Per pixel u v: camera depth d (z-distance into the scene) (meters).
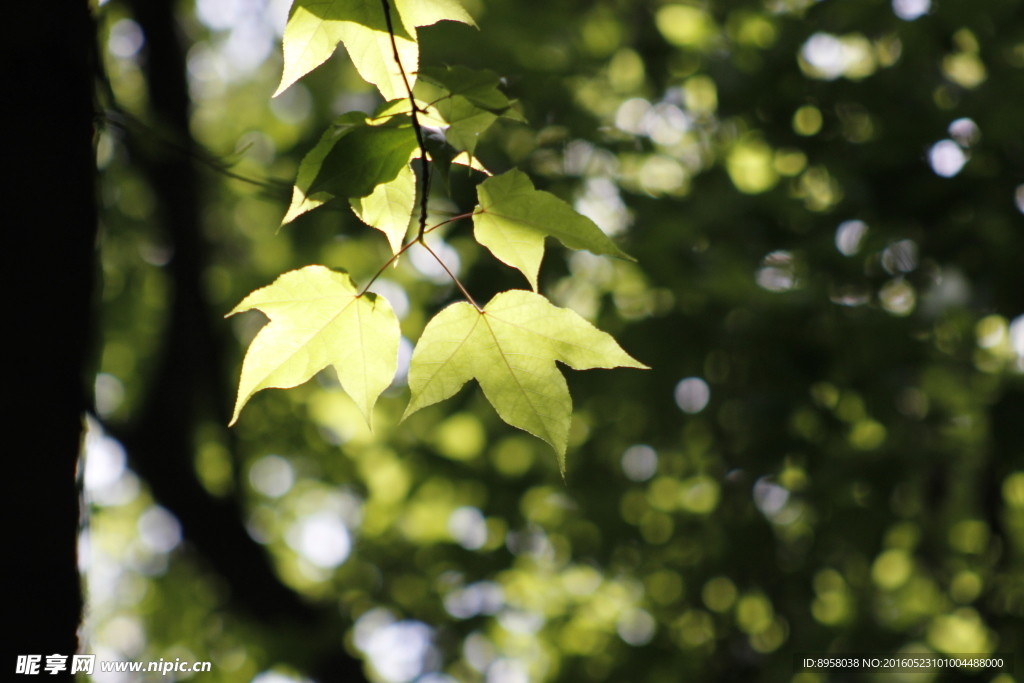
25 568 1.20
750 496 4.66
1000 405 4.11
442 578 5.70
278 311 1.14
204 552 5.34
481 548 5.66
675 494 5.91
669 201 4.88
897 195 4.04
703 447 5.09
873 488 4.51
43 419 1.25
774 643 5.25
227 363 6.13
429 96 3.15
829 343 4.34
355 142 1.11
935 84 4.44
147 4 5.12
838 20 4.49
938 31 4.17
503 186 1.14
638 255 4.52
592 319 5.23
